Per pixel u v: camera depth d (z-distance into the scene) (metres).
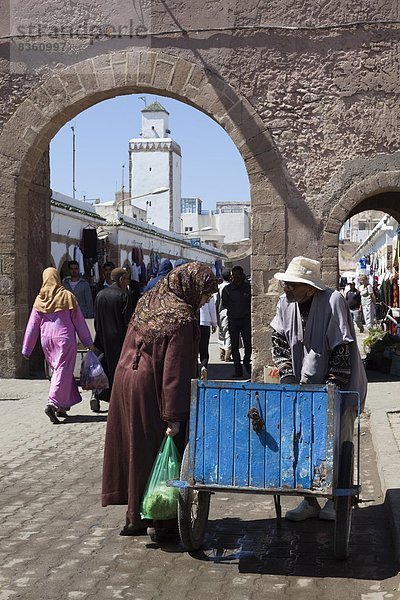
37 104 15.50
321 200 14.81
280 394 5.25
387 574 5.24
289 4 14.85
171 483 5.40
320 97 14.81
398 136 14.70
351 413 5.87
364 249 45.31
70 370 11.05
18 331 15.64
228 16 14.93
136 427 5.88
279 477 5.21
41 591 4.98
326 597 4.86
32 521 6.50
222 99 14.97
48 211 17.84
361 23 14.70
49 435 10.23
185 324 5.85
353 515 6.61
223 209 94.81
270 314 14.81
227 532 6.21
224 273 19.67
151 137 74.62
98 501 7.11
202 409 5.38
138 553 5.71
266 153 14.88
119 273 11.77
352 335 5.94
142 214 59.25
